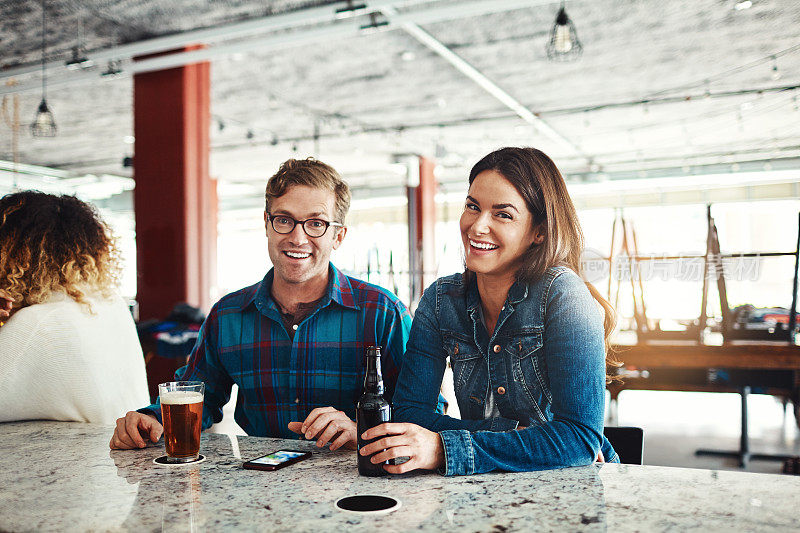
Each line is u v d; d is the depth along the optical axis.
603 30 6.53
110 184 15.52
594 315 1.20
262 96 8.75
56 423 1.62
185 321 4.45
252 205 17.83
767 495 0.96
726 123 10.61
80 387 1.64
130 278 11.84
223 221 18.78
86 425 1.59
